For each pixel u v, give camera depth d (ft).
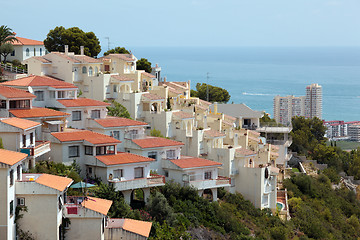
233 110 530.68
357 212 447.42
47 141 279.90
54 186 220.02
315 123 632.38
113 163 283.18
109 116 357.41
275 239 325.21
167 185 303.68
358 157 566.77
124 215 260.62
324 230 370.53
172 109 423.23
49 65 395.75
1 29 435.53
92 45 467.11
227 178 333.83
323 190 456.45
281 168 476.13
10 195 210.18
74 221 226.58
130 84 405.39
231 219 308.81
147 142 324.80
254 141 416.26
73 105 331.36
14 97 294.46
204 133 372.17
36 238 216.95
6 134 255.09
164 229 261.03
